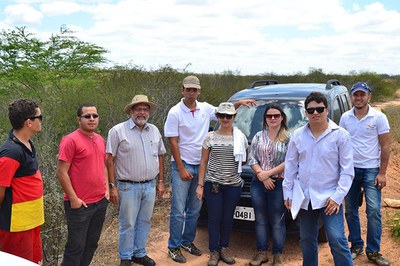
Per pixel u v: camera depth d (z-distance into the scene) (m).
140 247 4.96
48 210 4.88
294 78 26.45
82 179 4.07
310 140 3.88
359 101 4.70
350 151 3.81
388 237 5.58
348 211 4.98
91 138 4.16
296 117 5.67
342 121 4.94
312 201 3.87
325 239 5.43
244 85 16.50
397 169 9.53
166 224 6.35
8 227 3.61
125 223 4.73
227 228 4.96
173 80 10.04
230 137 4.85
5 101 7.78
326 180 3.86
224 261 5.04
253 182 4.87
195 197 5.17
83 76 10.86
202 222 5.46
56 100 7.27
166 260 5.19
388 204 6.87
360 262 4.88
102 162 4.25
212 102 11.67
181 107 5.00
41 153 5.44
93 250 4.44
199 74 15.96
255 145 4.81
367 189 4.77
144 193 4.77
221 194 4.89
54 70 10.62
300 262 5.00
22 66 9.81
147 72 10.41
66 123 7.00
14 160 3.52
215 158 4.84
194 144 5.04
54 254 4.88
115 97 8.03
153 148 4.78
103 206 4.28
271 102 6.01
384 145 4.66
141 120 4.61
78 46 11.24
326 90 6.25
